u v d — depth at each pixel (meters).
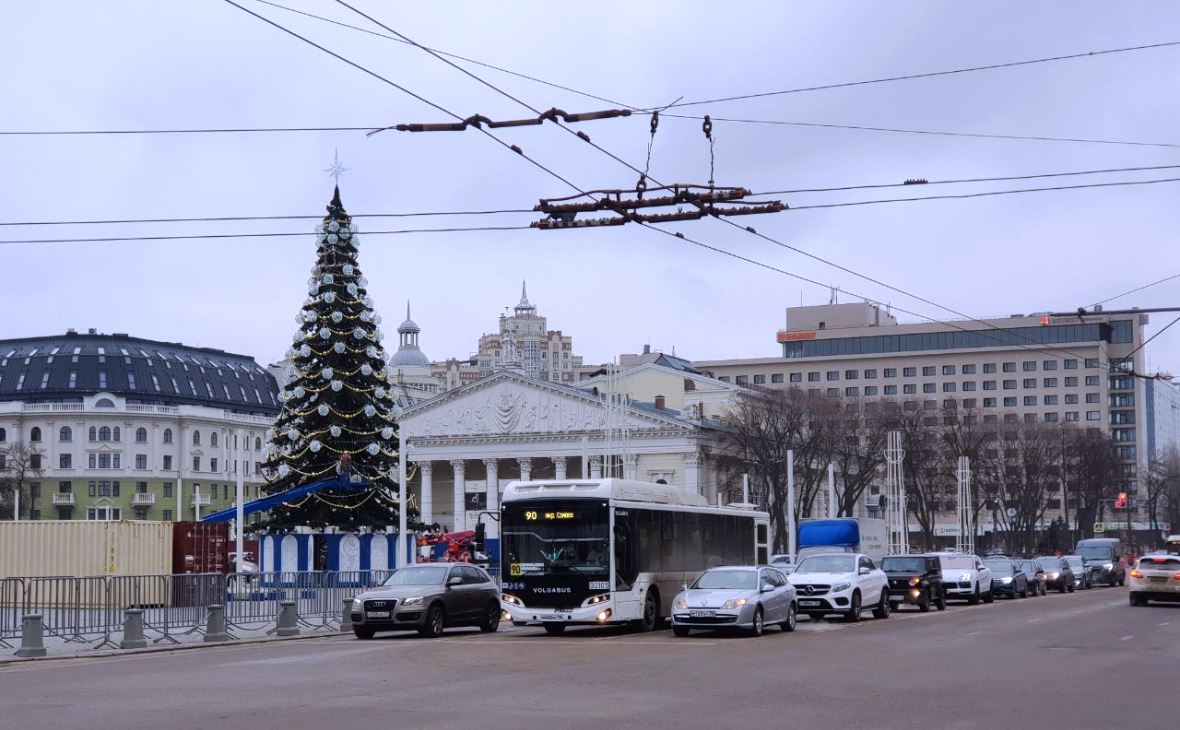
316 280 61.47
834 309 182.88
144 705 18.17
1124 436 165.12
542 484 35.16
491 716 16.62
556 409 117.06
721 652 27.45
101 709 17.72
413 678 21.84
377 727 15.57
